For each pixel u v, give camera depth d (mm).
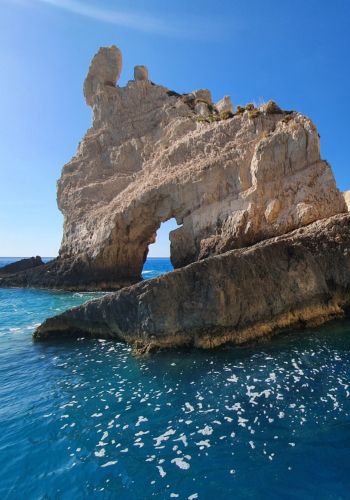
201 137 35281
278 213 24844
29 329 19922
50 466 7398
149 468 7191
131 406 9828
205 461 7316
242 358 12914
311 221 22734
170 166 36906
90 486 6754
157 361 13164
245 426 8477
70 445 8133
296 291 16000
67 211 45312
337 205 22984
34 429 8867
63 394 10898
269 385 10562
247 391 10258
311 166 24547
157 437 8258
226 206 29031
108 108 48656
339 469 6887
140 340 14766
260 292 15180
